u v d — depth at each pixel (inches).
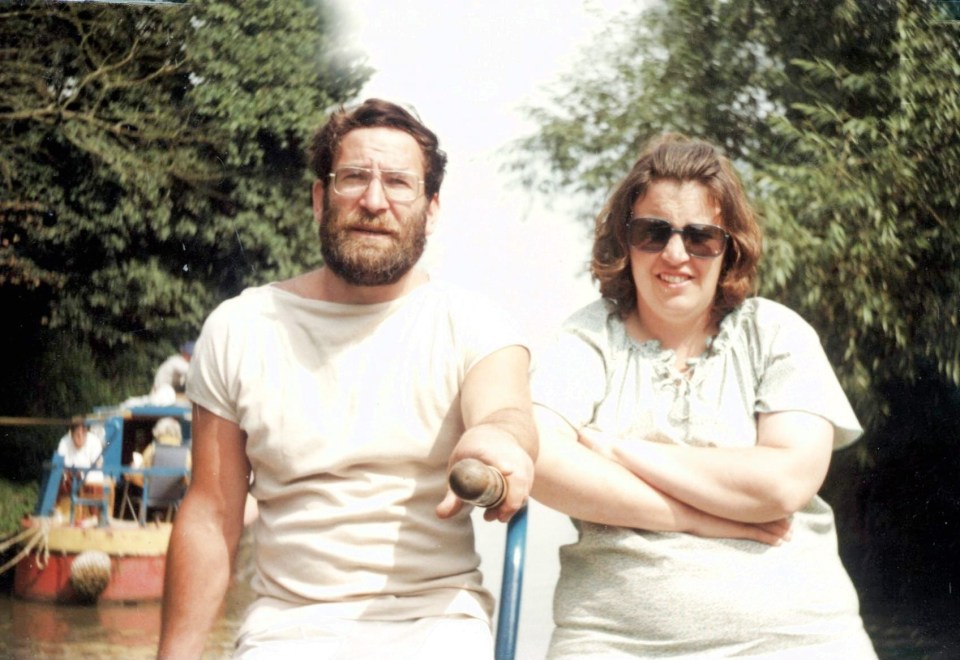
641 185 105.5
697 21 313.6
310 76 414.0
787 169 280.1
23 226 401.4
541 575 267.1
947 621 242.7
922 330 280.7
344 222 93.8
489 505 74.4
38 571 328.5
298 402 93.4
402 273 93.9
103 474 350.0
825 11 294.5
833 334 281.6
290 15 409.1
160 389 369.7
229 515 97.3
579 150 330.6
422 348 93.7
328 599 91.8
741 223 105.2
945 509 277.0
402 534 92.1
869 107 293.6
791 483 98.6
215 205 419.8
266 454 93.8
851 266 276.1
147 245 413.1
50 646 273.6
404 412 92.6
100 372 400.8
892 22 289.6
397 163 94.3
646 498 99.2
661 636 98.9
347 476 92.8
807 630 98.7
